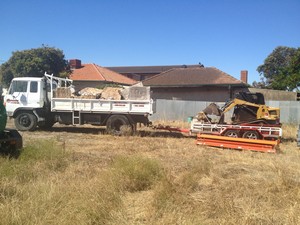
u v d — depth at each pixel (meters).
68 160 8.09
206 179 6.88
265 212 5.00
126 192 5.80
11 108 14.80
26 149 8.12
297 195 5.68
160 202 5.11
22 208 4.57
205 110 13.37
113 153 9.83
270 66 53.22
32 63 34.53
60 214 4.46
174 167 7.94
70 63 41.91
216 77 26.61
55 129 15.98
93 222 4.44
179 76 27.86
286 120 22.25
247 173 7.75
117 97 14.30
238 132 12.57
